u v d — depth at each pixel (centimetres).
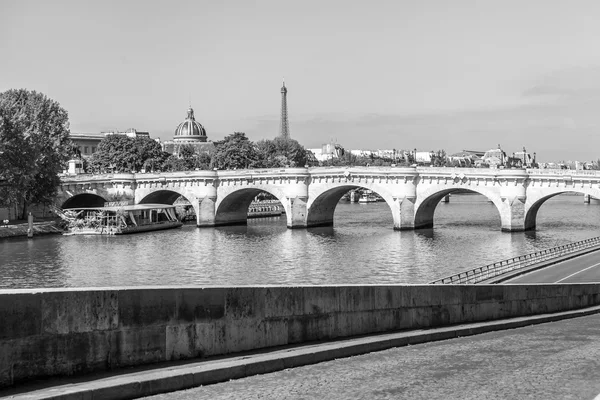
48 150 16138
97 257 11894
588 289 5222
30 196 16125
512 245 13050
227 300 2319
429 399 1861
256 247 13275
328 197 17762
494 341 2931
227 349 2306
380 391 1944
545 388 1989
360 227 17550
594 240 11162
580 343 2877
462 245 13212
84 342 1948
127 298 2048
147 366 2070
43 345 1864
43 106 16450
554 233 15175
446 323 3334
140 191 18825
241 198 18825
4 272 10219
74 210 17412
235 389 1945
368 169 16600
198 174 18100
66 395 1692
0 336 1780
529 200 15388
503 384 2036
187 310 2200
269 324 2459
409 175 16250
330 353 2430
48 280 9531
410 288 3100
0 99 16250
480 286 3641
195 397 1848
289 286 2547
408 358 2450
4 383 1786
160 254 12294
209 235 15775
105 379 1881
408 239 14400
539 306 4344
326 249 12875
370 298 2881
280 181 17500
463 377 2130
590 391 1952
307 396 1880
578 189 14738
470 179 15762
